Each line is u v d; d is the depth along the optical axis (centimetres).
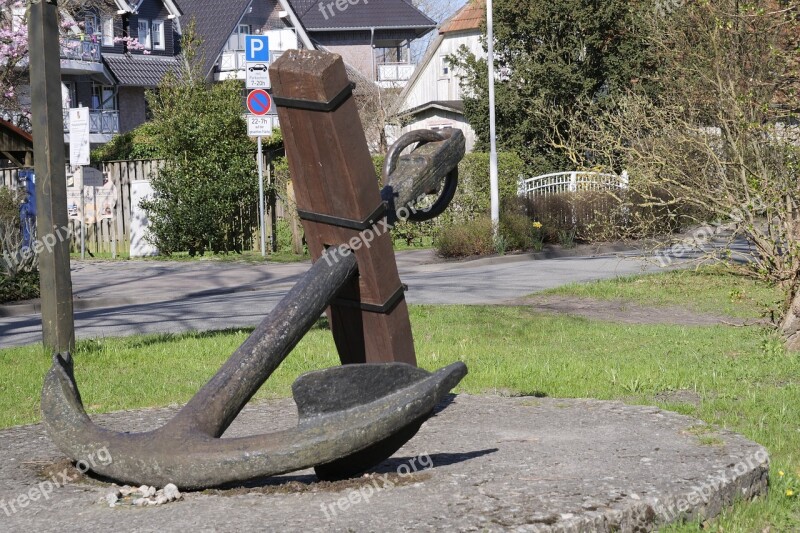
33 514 464
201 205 2538
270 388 861
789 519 491
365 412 450
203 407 479
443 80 5591
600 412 671
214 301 1672
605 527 434
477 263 2258
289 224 2600
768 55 1340
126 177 2675
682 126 1514
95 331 1341
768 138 1273
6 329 1425
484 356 1020
